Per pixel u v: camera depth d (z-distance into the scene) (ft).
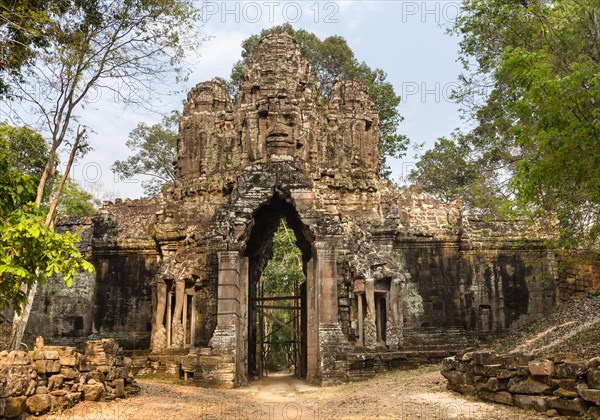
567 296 88.94
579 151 42.52
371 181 89.10
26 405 35.60
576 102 41.93
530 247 90.84
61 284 90.68
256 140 83.05
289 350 121.39
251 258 83.92
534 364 36.17
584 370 32.50
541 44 51.72
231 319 69.72
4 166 42.98
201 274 78.89
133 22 58.75
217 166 88.22
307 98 88.84
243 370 72.38
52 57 53.88
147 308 89.15
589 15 47.11
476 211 106.11
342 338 69.15
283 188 73.92
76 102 57.98
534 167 44.60
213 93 93.50
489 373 41.06
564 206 58.85
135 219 93.71
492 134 93.15
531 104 45.16
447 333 85.66
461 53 83.46
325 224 72.49
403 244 88.99
